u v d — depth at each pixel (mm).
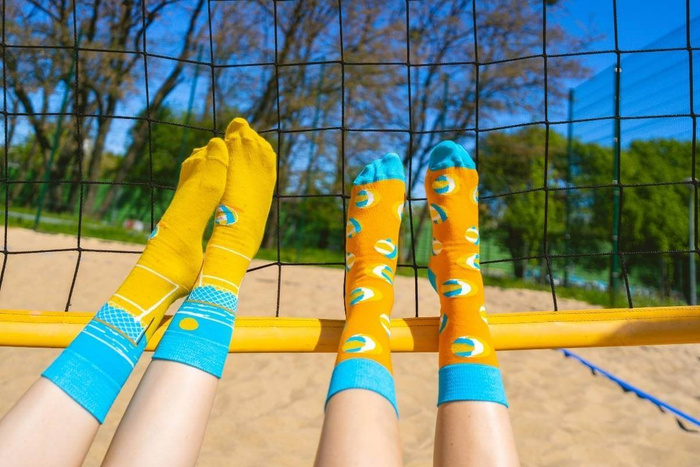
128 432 794
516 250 9719
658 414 2420
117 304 965
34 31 9992
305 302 4254
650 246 7387
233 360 2730
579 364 3102
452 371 969
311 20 9930
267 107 10219
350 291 1154
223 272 1076
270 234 11156
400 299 4828
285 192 10086
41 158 13242
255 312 3830
